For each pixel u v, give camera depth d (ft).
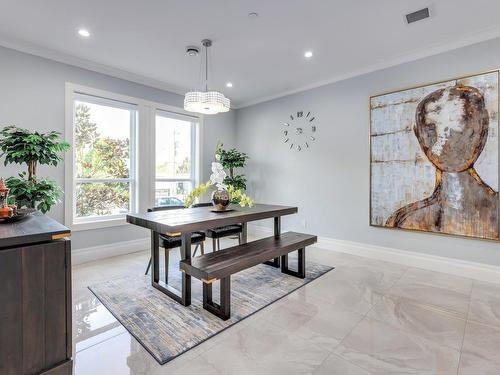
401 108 11.28
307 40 9.80
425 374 5.13
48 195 8.84
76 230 11.59
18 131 8.61
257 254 8.21
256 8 7.92
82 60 11.34
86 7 7.85
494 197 9.27
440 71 10.30
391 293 8.67
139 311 7.58
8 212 5.02
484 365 5.36
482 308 7.66
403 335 6.40
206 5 7.77
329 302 8.09
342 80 13.15
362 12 8.12
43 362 4.38
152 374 5.18
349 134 12.99
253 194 17.48
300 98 14.90
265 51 10.64
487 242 9.52
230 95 16.11
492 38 9.22
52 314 4.46
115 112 13.01
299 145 15.02
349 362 5.49
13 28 9.00
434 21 8.59
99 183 12.53
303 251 9.99
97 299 8.32
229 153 16.15
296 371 5.24
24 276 4.18
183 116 15.40
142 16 8.30
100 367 5.36
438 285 9.24
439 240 10.55
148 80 13.51
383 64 11.67
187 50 10.49
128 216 8.95
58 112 11.00
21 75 10.14
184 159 15.80
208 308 7.59
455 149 10.00
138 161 13.48
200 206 12.42
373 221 12.23
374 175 12.15
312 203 14.53
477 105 9.52
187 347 5.98
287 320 7.11
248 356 5.70
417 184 10.94
